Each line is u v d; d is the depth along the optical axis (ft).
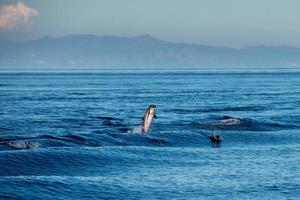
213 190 125.39
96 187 124.47
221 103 371.35
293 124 244.63
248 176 138.62
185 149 173.78
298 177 137.90
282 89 568.41
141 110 317.83
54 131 213.87
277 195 121.80
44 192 117.39
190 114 286.25
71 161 146.92
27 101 387.34
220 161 158.20
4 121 248.52
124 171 143.33
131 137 186.19
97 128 222.89
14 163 140.15
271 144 193.77
